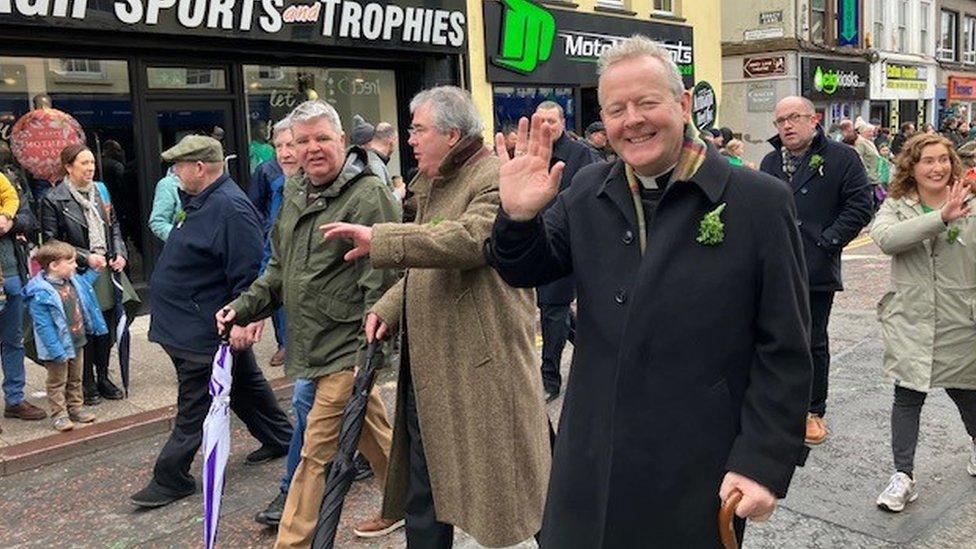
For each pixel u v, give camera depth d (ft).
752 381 6.48
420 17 33.24
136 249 27.78
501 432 9.58
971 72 98.37
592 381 6.81
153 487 13.93
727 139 35.55
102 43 25.43
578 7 41.04
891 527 12.13
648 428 6.48
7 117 24.97
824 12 67.26
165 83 28.02
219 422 10.62
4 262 17.20
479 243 8.82
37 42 24.90
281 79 31.37
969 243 12.26
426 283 9.61
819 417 15.56
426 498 9.91
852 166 14.76
